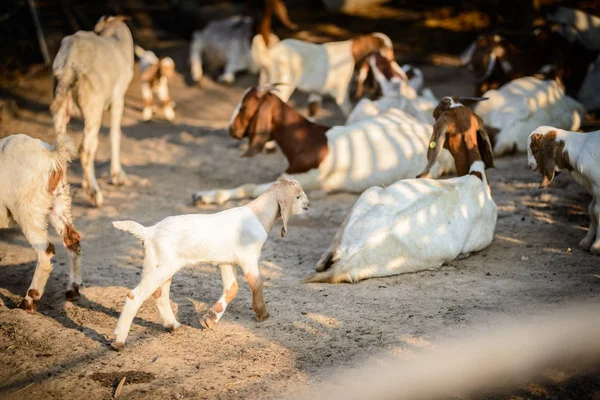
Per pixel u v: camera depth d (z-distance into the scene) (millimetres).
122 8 20297
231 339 5941
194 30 19500
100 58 9711
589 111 13750
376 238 7043
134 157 12367
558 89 12211
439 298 6586
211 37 16938
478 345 5574
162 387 5156
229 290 6105
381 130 10180
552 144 7598
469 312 6227
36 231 6391
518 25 17516
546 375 5102
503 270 7270
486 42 13570
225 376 5312
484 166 8086
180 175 11461
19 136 6434
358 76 13008
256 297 6125
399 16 20641
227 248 5852
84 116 9664
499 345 5547
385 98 11828
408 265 7215
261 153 12500
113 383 5246
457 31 19328
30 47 17766
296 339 5895
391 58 13039
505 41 13570
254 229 5965
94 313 6570
